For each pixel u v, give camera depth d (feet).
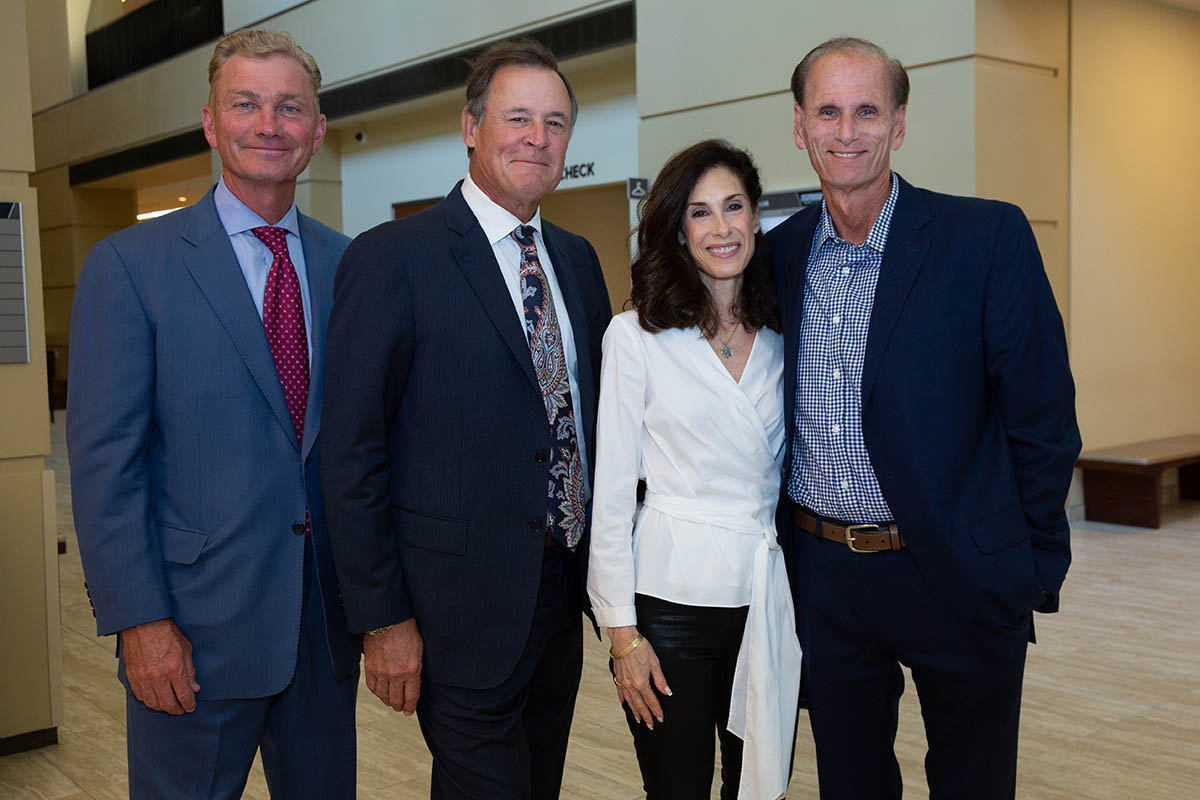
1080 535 23.36
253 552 7.00
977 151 21.67
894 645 7.33
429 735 7.45
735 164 7.36
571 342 7.70
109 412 6.75
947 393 6.91
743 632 7.39
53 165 65.92
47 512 12.45
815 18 23.82
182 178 60.59
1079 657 15.21
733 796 7.80
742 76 25.41
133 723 7.15
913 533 6.95
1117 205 25.21
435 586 6.98
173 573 6.98
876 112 7.04
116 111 57.88
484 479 7.02
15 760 12.09
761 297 7.58
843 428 7.20
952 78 21.80
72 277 65.72
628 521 7.34
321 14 42.11
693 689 7.34
